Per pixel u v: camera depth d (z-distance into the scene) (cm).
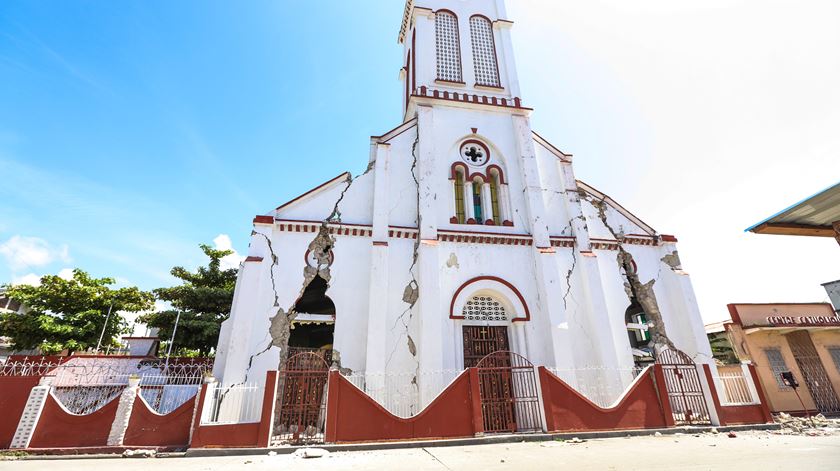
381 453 859
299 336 1902
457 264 1416
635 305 1877
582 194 1684
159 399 1220
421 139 1570
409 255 1405
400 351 1263
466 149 1658
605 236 1619
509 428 1060
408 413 1194
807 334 1691
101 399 1355
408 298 1340
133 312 2427
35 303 2166
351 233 1398
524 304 1398
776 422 1184
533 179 1609
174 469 723
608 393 1307
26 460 835
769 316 1717
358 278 1344
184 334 2116
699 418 1159
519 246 1498
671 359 1445
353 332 1270
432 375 1203
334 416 934
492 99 1748
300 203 1412
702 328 1467
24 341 2089
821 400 1571
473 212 1542
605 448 867
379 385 1182
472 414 998
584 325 1426
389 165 1538
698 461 709
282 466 739
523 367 1111
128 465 765
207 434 883
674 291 1548
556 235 1566
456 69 1858
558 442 959
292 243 1344
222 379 1166
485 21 2008
